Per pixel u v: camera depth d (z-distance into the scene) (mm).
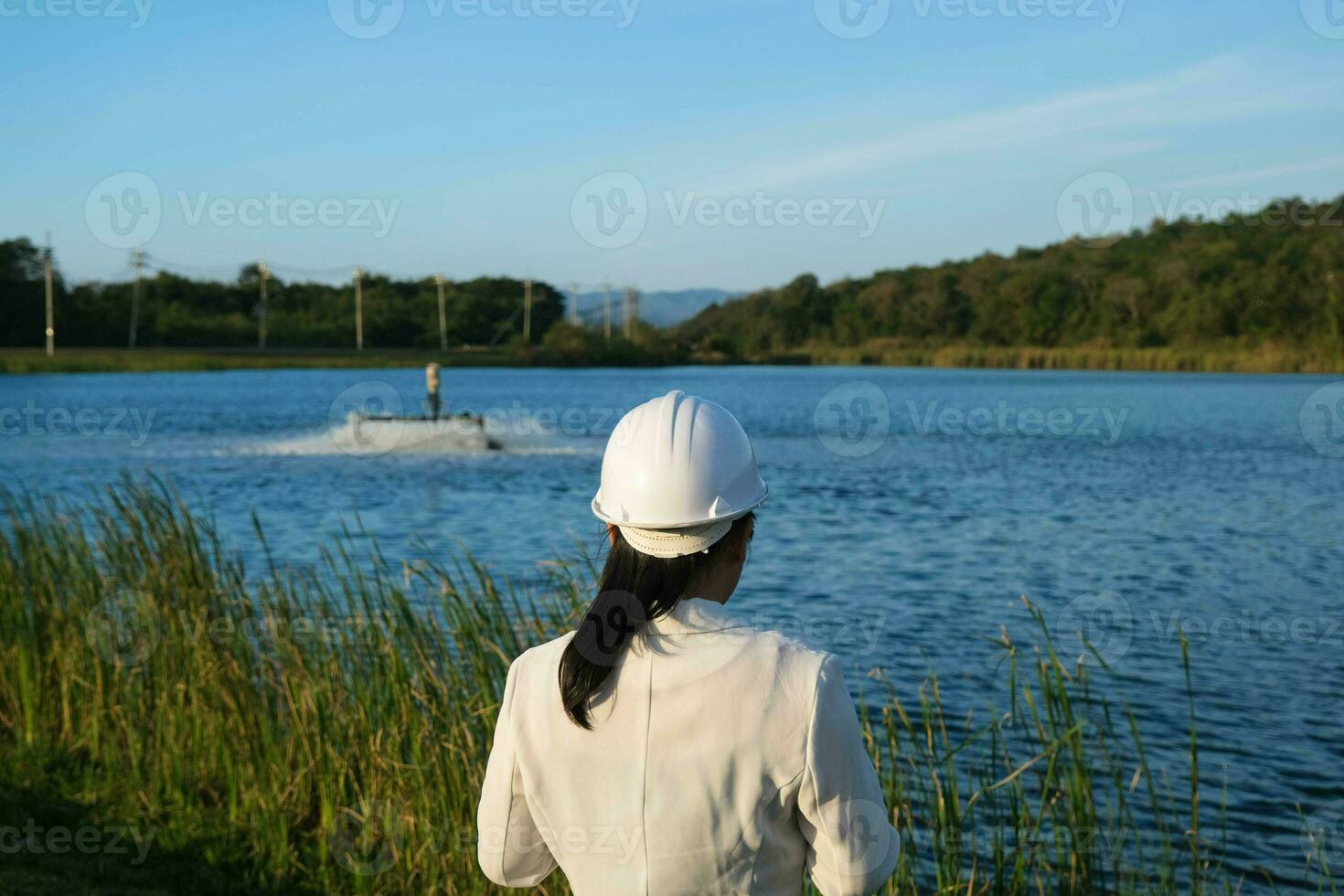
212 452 28719
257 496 20094
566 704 1622
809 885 3230
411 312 121625
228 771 5277
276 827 4840
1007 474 24531
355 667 5195
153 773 5422
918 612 11039
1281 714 7676
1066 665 8797
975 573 13172
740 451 1716
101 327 107000
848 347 112312
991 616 10859
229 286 120812
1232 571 13453
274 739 5281
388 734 4828
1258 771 6621
